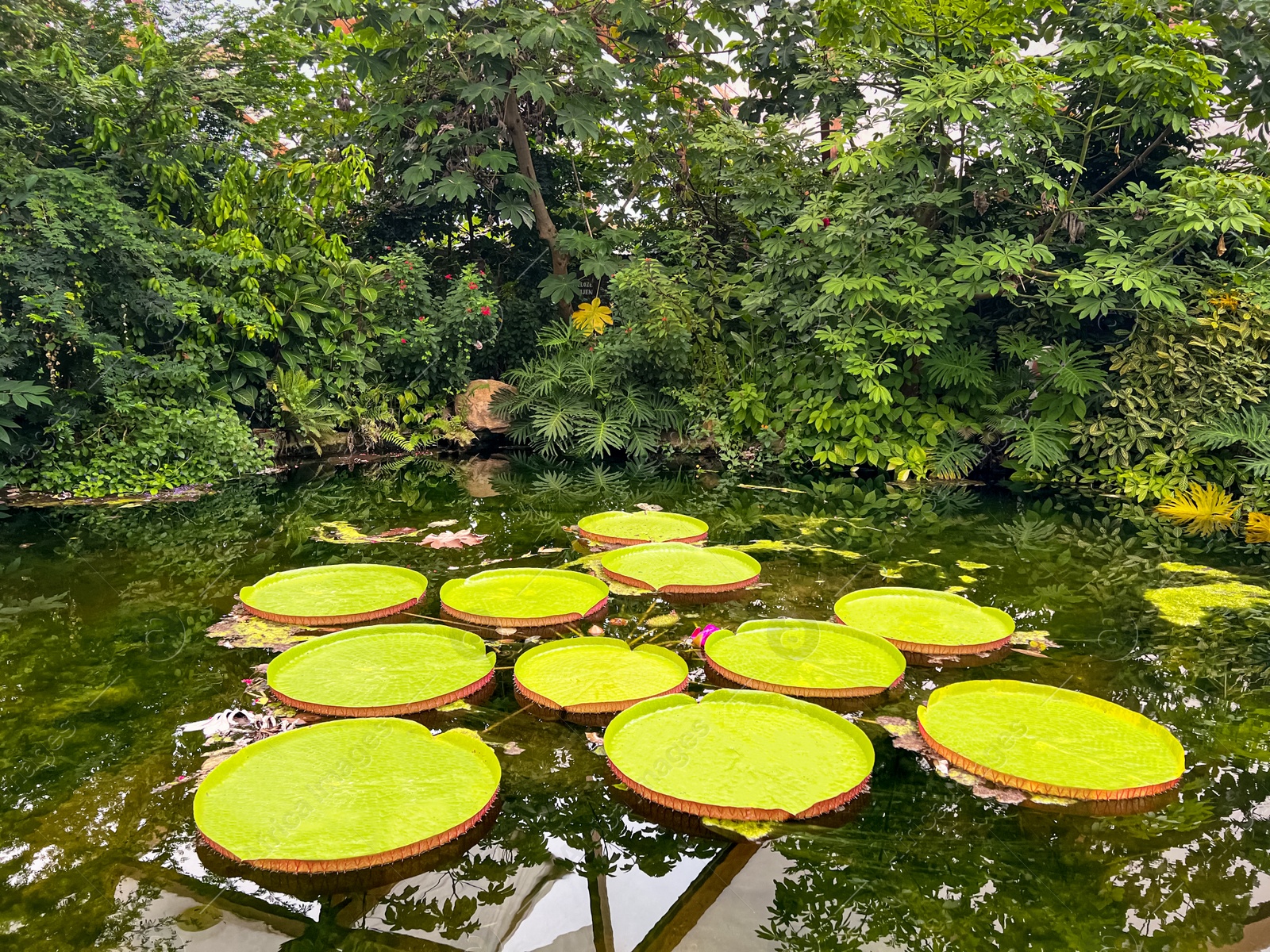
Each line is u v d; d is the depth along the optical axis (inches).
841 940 55.5
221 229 296.8
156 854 65.2
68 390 232.2
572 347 351.9
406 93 355.6
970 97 237.5
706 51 381.1
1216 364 238.5
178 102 270.5
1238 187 221.5
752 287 326.6
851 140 291.0
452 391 340.8
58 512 200.5
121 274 237.8
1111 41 247.0
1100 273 243.3
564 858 64.9
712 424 311.4
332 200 305.0
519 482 251.9
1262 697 96.0
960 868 63.8
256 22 336.5
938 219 287.6
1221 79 231.3
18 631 115.1
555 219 430.3
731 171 325.7
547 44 323.6
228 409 262.4
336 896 60.1
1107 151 292.2
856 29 279.4
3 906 58.6
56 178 223.0
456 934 55.8
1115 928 56.9
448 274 402.9
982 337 292.7
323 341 300.7
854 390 277.4
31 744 82.6
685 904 59.1
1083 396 259.1
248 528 181.5
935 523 195.2
